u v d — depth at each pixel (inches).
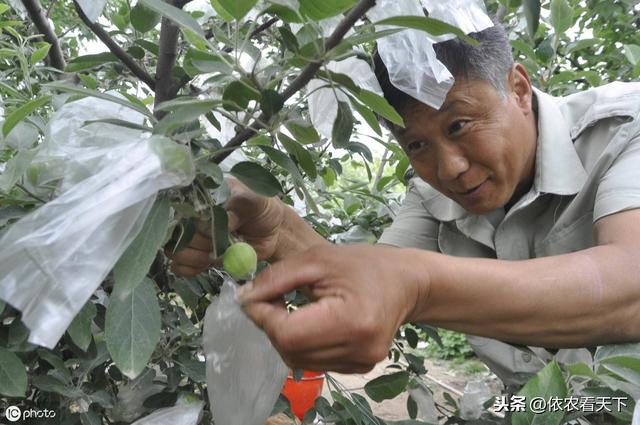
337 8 22.7
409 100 43.3
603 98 50.8
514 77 48.4
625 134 44.8
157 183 21.3
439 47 40.9
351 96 27.6
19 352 39.2
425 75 31.4
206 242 34.7
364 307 24.0
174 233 32.5
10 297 18.3
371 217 81.3
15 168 29.2
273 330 25.4
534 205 54.9
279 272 26.1
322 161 71.0
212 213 27.9
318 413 52.1
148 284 25.7
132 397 47.6
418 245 67.8
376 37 24.0
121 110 32.4
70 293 18.5
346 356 24.8
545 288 28.5
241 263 28.4
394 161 82.2
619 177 39.6
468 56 41.6
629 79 87.0
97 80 58.9
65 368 39.6
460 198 50.2
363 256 25.8
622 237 35.0
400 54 30.2
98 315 40.1
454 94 42.8
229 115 27.7
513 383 60.9
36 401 45.1
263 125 27.2
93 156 23.4
